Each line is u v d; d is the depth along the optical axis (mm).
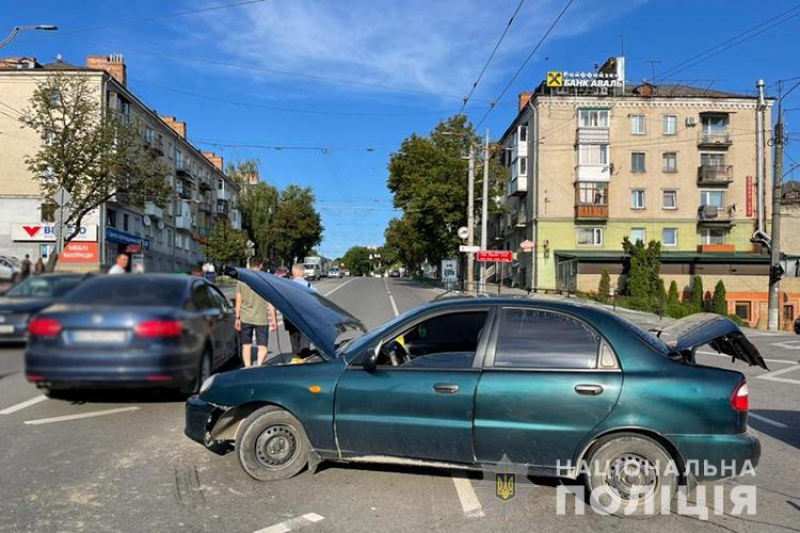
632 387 4035
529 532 3836
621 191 40844
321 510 4098
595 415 4035
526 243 31781
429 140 42750
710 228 41094
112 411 6582
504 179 41438
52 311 5738
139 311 5891
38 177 26141
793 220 42375
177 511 4043
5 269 6391
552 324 4344
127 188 27906
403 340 5109
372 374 4441
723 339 4941
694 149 40969
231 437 4883
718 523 4035
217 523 3869
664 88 42531
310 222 72500
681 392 4004
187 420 4805
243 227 72438
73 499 4223
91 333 5688
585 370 4141
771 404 8047
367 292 35719
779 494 4590
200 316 6746
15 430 5852
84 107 26094
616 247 40875
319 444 4473
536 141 41531
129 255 7355
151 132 43812
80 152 25641
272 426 4605
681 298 39094
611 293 35969
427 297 32188
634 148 40844
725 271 39312
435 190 40438
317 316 5285
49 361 5598
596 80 41344
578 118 40781
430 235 44406
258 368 4785
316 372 4566
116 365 5660
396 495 4375
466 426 4168
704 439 3961
